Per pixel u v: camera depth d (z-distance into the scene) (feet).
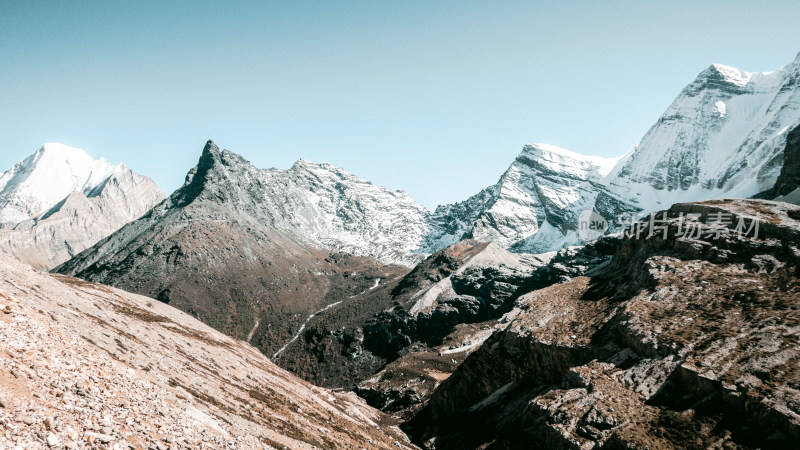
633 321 263.90
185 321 363.97
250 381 248.52
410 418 492.13
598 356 271.28
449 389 427.33
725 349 208.33
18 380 74.84
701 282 271.08
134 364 149.59
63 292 218.59
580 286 396.57
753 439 167.63
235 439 123.03
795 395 167.94
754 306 232.53
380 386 650.43
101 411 82.43
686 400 199.21
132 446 77.25
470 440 321.73
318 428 216.95
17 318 98.12
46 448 63.10
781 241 272.31
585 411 218.59
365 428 308.60
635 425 195.62
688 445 176.04
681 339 228.43
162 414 101.60
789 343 195.11
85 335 151.74
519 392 336.49
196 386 170.81
